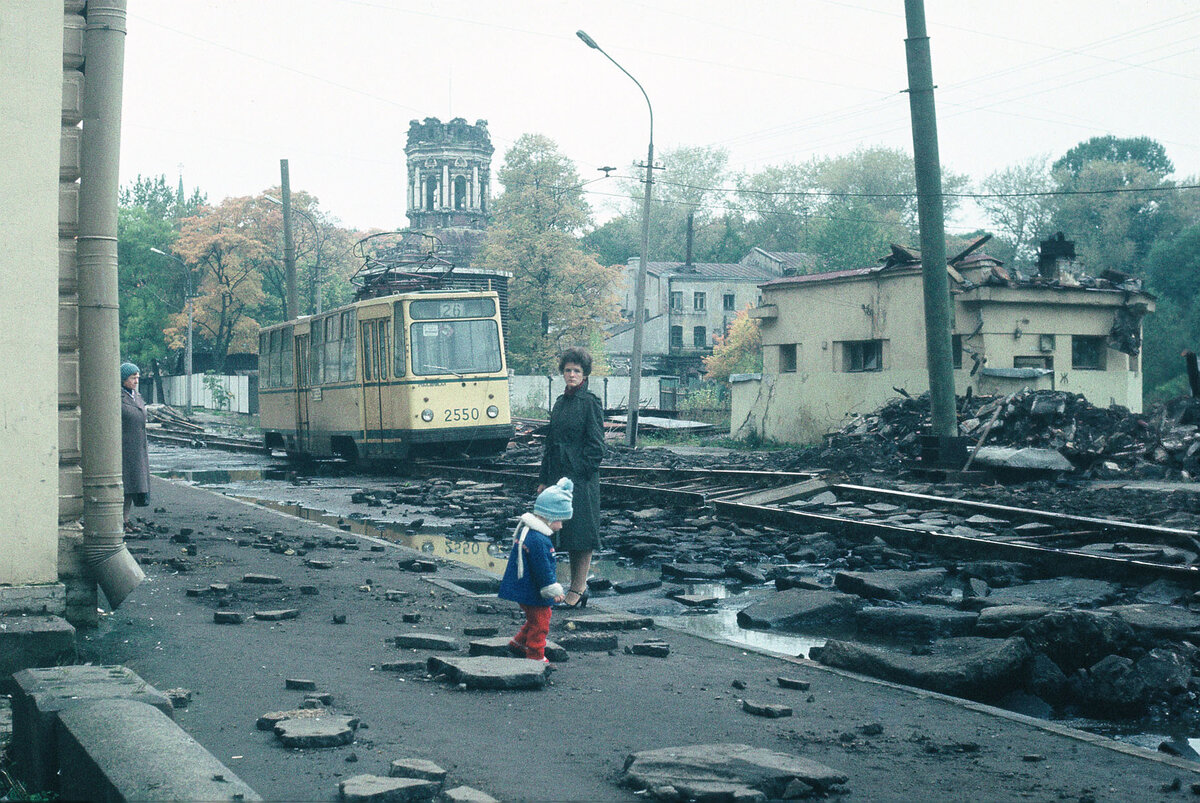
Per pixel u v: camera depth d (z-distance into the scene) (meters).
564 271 68.44
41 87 6.26
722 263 109.06
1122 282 28.61
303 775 4.04
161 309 77.81
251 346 82.81
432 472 22.86
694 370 87.62
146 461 12.10
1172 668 6.15
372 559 10.74
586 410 8.12
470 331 22.33
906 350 27.39
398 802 3.74
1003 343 26.06
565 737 4.68
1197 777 4.30
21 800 3.84
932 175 17.75
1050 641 6.36
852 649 6.55
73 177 6.72
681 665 6.32
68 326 6.70
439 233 94.50
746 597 9.86
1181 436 18.55
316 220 81.81
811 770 4.07
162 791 3.14
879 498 15.42
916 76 17.53
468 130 99.88
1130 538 11.34
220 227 79.25
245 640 6.69
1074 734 4.91
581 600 8.27
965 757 4.53
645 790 3.92
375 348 22.72
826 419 29.92
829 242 84.81
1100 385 27.72
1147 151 91.44
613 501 17.69
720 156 109.38
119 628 6.96
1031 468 17.44
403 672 5.91
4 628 5.58
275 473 25.94
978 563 10.61
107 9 6.73
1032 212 80.31
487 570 10.66
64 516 6.75
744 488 17.70
